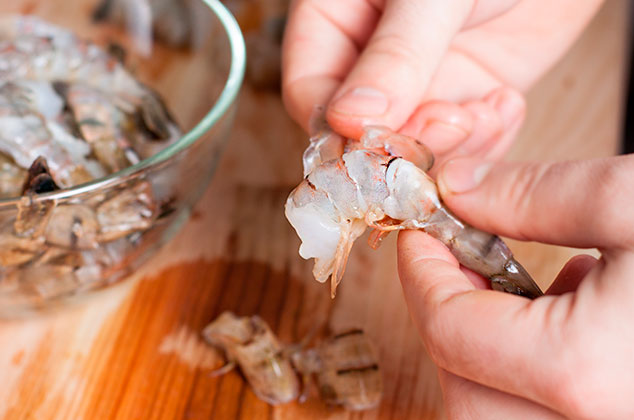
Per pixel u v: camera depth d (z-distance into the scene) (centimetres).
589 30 45
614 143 38
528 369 22
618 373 21
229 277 33
